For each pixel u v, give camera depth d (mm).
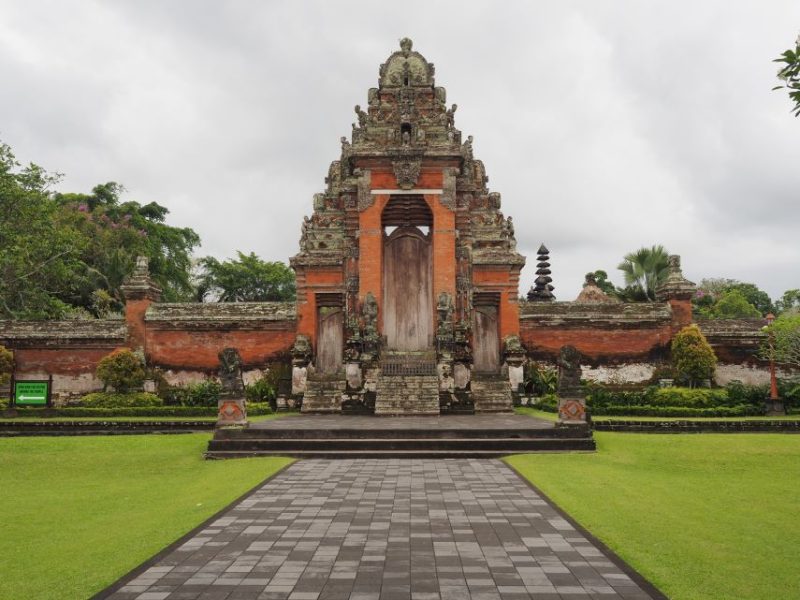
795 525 11672
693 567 9320
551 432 19734
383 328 32062
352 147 31766
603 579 8633
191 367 33688
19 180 29297
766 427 23000
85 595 8281
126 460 18938
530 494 13578
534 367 33219
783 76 8523
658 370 33344
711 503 13320
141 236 53750
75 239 32938
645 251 41375
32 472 17719
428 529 10977
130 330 33688
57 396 33469
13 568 9516
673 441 20500
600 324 33844
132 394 30422
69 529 11766
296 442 19219
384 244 33625
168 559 9477
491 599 7957
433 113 33031
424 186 31625
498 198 34188
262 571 8953
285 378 32438
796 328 27609
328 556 9578
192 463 18406
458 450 19031
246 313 33719
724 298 61719
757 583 8742
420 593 8148
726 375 33312
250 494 13633
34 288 35938
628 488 14445
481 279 33281
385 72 34000
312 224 33656
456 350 30547
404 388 28562
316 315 33125
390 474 15820
